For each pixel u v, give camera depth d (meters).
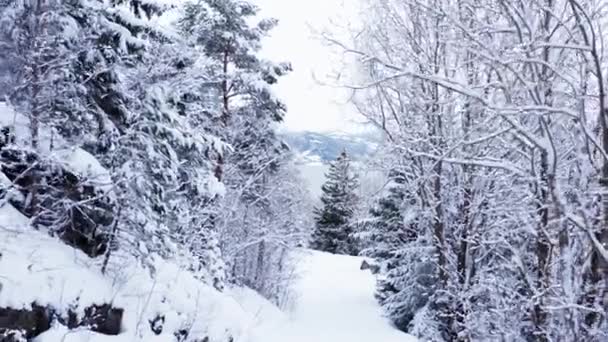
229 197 19.61
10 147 6.42
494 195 10.49
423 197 11.91
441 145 11.00
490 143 10.11
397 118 11.70
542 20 7.66
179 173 10.43
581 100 6.86
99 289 6.92
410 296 20.69
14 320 5.60
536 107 6.66
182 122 9.87
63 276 6.51
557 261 7.00
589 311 6.85
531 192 8.76
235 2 18.81
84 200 6.98
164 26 9.70
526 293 9.53
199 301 9.07
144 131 8.62
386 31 10.96
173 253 9.52
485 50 7.82
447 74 10.36
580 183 7.74
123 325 7.08
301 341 15.49
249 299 18.25
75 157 7.52
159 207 8.91
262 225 21.89
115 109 8.59
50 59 7.40
